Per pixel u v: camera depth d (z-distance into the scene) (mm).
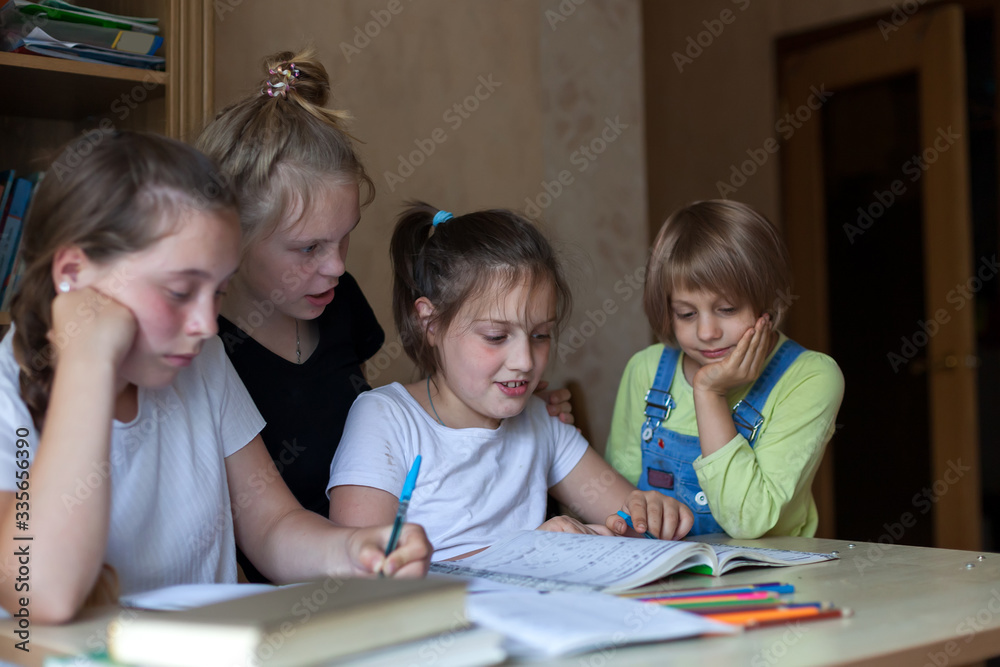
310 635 587
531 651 655
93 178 833
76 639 722
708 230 1521
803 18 3729
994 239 3604
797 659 660
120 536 954
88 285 842
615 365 2957
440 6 2465
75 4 1831
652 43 4219
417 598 644
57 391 809
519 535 1160
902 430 3543
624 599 790
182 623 597
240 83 2041
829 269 3736
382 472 1267
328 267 1320
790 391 1543
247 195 1254
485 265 1311
